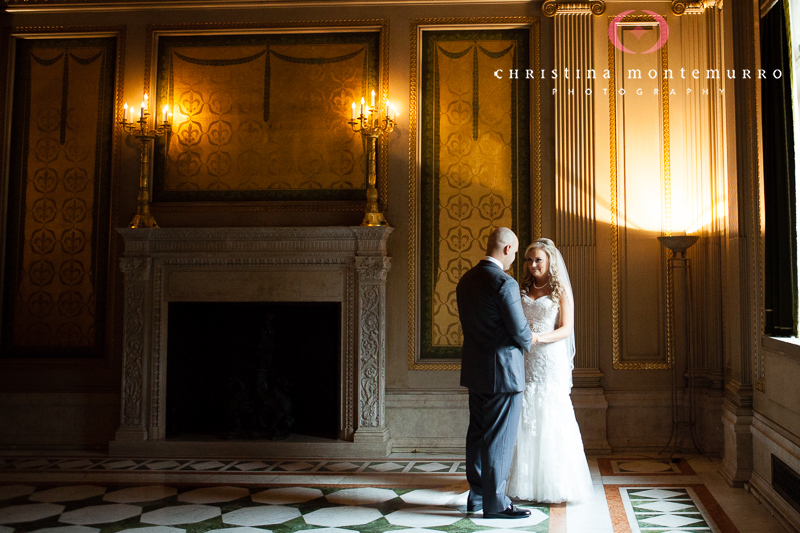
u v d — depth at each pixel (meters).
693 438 5.12
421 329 5.46
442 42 5.59
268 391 5.45
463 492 4.14
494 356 3.51
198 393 5.77
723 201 5.08
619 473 4.58
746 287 4.34
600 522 3.53
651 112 5.39
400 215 5.47
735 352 4.41
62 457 5.19
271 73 5.67
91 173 5.71
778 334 3.89
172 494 4.14
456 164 5.52
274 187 5.60
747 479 4.21
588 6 5.41
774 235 3.92
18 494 4.15
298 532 3.41
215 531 3.44
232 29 5.67
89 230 5.68
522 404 3.89
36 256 5.70
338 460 5.05
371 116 5.30
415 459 5.05
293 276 5.33
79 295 5.65
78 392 5.55
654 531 3.39
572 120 5.39
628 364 5.30
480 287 3.56
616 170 5.38
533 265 3.97
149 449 5.24
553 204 5.40
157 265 5.41
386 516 3.67
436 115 5.55
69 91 5.77
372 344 5.20
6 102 5.77
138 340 5.34
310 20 5.64
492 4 5.53
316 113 5.62
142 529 3.47
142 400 5.32
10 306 5.69
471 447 3.73
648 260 5.34
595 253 5.32
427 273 5.48
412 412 5.36
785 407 3.62
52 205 5.72
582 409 5.20
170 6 5.70
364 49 5.62
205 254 5.35
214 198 5.62
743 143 4.39
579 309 5.29
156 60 5.72
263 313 5.71
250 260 5.34
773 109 3.93
